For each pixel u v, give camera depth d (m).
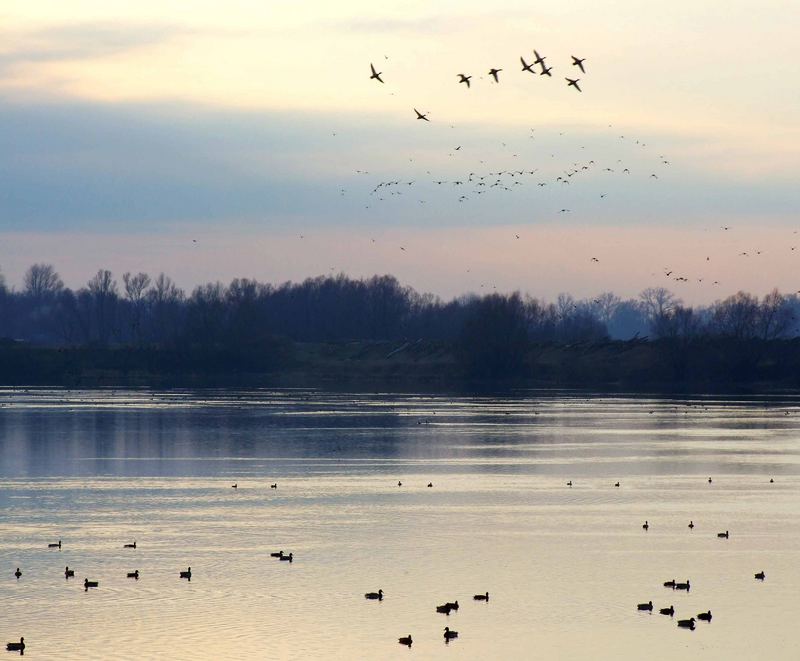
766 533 59.31
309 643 41.12
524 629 42.81
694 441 103.00
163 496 70.56
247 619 43.81
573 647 40.91
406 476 79.50
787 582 49.41
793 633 42.50
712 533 59.22
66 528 60.19
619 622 43.72
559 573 50.72
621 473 81.50
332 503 67.94
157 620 43.62
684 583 48.91
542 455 92.12
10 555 53.78
